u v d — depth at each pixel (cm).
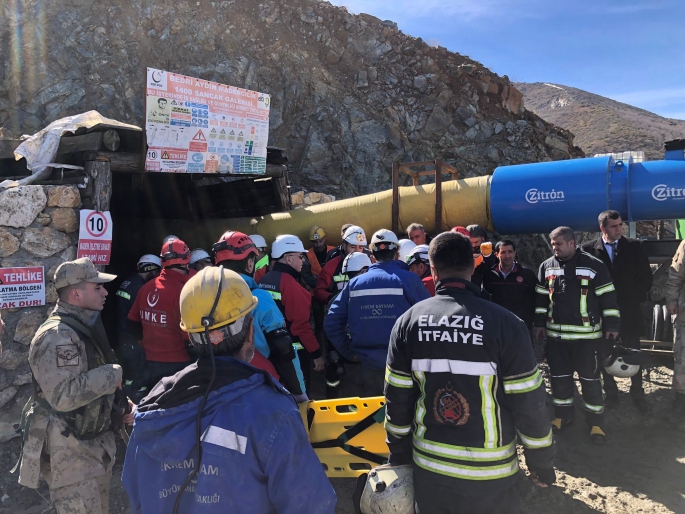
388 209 662
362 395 471
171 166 570
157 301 384
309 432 310
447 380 205
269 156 754
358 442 301
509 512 203
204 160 606
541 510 342
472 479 200
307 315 379
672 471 383
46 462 260
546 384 557
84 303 268
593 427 429
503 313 207
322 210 700
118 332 445
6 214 437
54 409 252
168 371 386
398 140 1583
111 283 739
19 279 442
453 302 214
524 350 200
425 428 213
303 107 1689
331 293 523
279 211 782
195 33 1741
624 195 531
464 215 616
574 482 373
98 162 499
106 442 272
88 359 265
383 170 1549
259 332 310
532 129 1698
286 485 143
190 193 939
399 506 219
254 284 330
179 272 394
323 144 1591
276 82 1725
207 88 596
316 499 146
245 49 1777
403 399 220
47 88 1563
